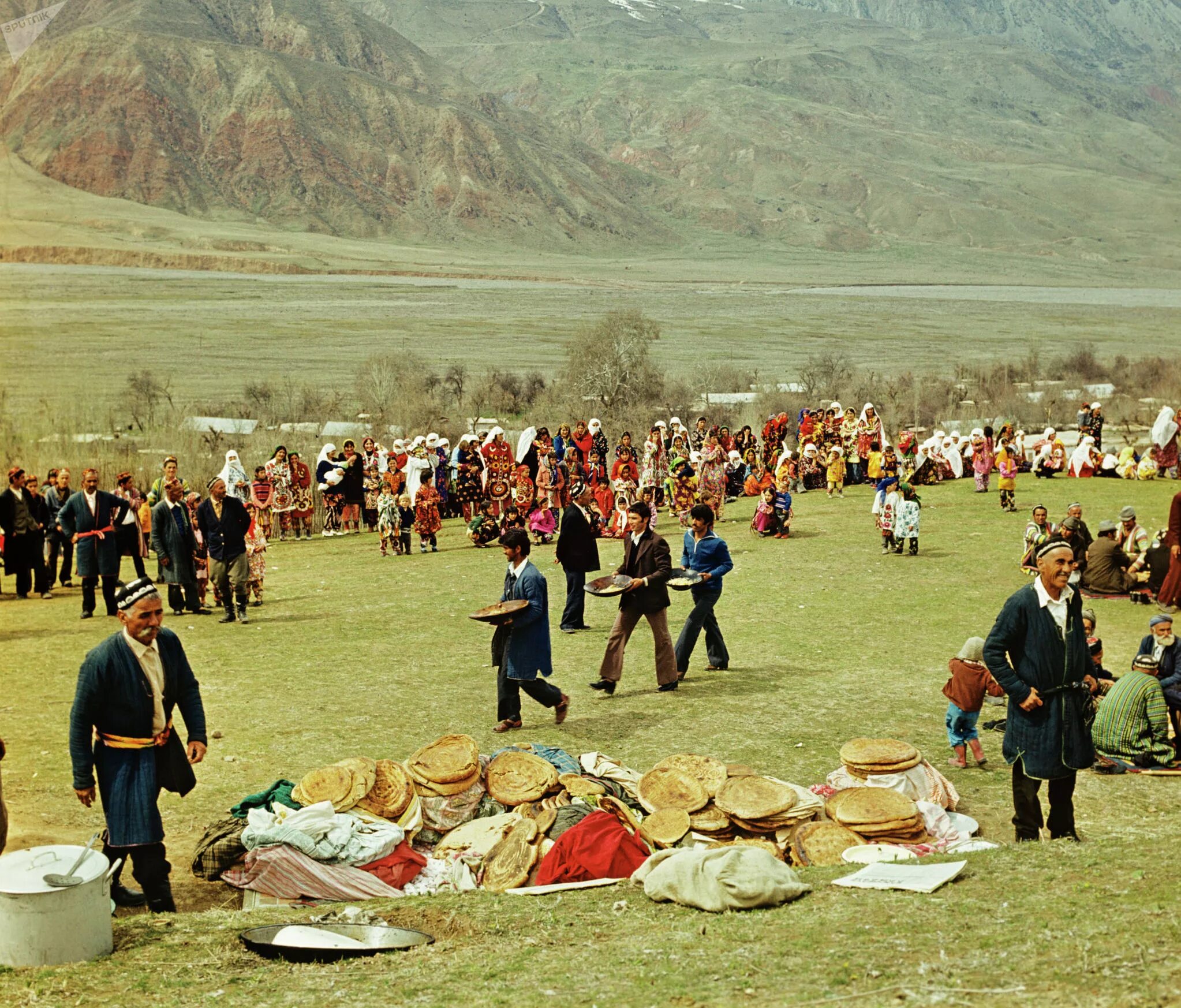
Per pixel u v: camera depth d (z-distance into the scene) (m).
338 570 19.83
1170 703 9.96
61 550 22.22
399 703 11.26
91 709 6.27
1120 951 4.50
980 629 14.41
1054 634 6.73
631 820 7.50
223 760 9.41
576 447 22.66
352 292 146.38
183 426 31.88
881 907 5.50
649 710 10.99
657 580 11.52
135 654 6.32
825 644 13.80
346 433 43.59
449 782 7.77
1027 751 6.77
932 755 9.68
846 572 18.33
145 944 5.59
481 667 12.79
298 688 11.86
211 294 130.38
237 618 15.45
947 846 7.34
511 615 9.98
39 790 8.63
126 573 19.61
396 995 4.80
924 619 15.05
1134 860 5.86
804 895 5.97
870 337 114.38
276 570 20.02
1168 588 15.56
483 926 5.79
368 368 59.53
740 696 11.49
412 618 15.63
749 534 22.38
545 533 22.09
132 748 6.35
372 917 5.97
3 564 17.23
